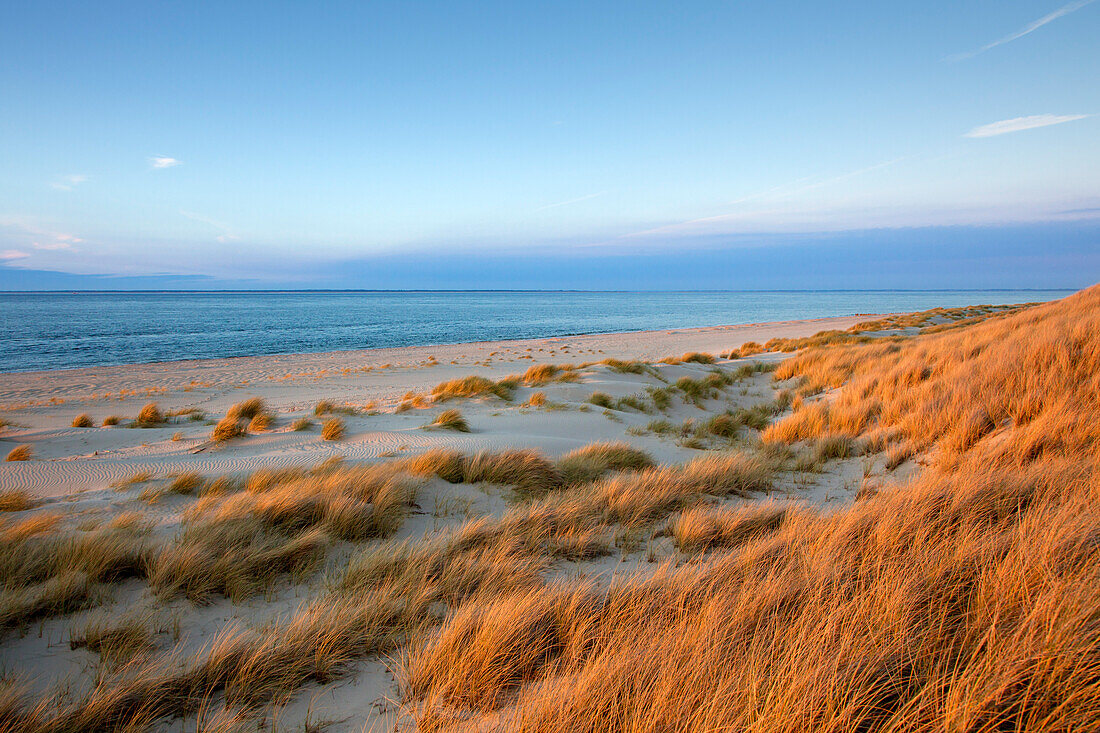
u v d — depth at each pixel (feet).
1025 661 6.52
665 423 37.35
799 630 8.21
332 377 81.30
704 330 183.93
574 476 22.76
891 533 11.35
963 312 154.40
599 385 49.57
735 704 6.81
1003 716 6.27
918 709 6.27
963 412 22.95
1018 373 25.41
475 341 162.61
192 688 8.95
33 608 11.27
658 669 7.78
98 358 119.96
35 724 7.98
